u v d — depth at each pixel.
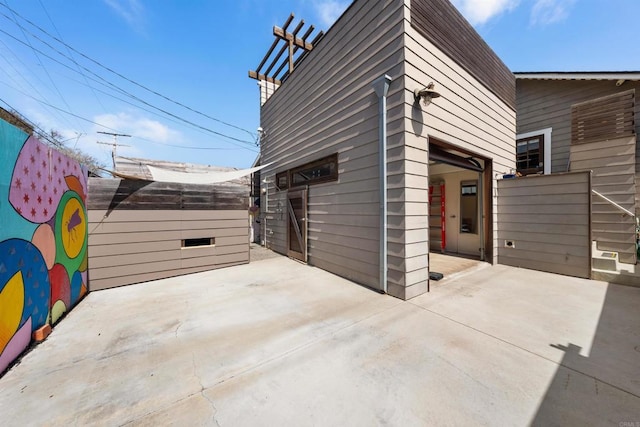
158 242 4.62
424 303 3.18
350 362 1.96
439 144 3.98
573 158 4.89
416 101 3.42
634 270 3.92
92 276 3.97
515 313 2.82
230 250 5.52
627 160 4.31
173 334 2.48
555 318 2.67
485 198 5.32
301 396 1.59
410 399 1.55
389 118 3.50
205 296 3.62
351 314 2.90
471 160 5.07
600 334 2.31
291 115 6.45
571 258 4.31
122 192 4.30
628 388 1.60
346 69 4.34
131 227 4.36
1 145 1.93
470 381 1.70
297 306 3.18
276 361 1.99
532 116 7.19
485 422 1.36
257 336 2.41
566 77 6.28
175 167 10.06
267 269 5.27
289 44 7.54
